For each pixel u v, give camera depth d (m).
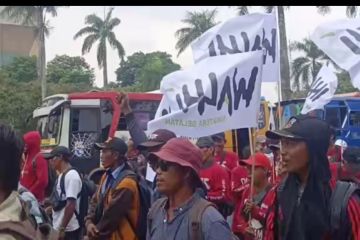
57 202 7.88
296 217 3.66
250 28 6.77
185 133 6.41
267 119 17.16
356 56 6.97
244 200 6.64
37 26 40.97
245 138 16.72
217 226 3.58
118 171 6.02
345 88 39.75
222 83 6.31
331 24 7.11
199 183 3.77
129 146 8.51
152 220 3.88
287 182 3.78
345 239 3.58
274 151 7.00
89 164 18.45
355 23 7.09
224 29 6.75
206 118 6.37
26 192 4.85
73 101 18.59
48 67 60.53
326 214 3.61
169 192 3.74
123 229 5.76
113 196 5.78
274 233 3.84
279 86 8.05
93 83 59.16
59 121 18.64
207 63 6.50
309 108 9.51
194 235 3.60
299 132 3.68
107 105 18.64
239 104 6.28
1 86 37.53
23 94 37.31
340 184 3.66
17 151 2.46
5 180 2.43
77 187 7.83
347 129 20.97
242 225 6.59
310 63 46.69
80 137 18.50
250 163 6.33
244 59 6.30
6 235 2.30
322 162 3.68
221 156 9.19
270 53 6.84
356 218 3.56
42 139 19.09
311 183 3.66
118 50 53.56
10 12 42.09
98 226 5.80
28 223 2.40
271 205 3.87
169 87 6.57
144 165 8.34
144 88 56.12
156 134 5.64
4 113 36.47
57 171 8.34
